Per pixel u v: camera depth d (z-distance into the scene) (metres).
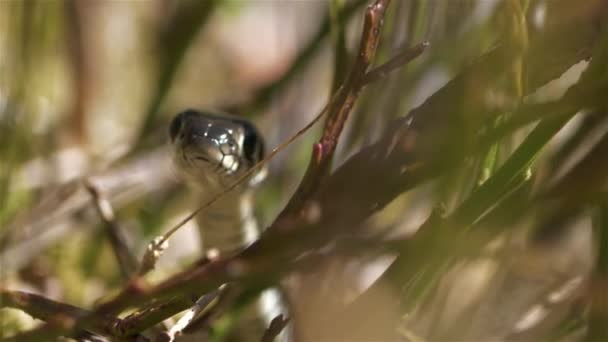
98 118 0.47
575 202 0.31
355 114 0.38
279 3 0.49
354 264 0.38
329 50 0.44
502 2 0.33
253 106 0.43
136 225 0.42
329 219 0.31
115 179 0.42
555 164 0.35
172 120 0.39
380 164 0.31
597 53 0.31
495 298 0.36
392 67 0.32
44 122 0.43
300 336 0.35
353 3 0.38
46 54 0.43
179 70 0.45
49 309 0.32
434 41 0.38
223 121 0.38
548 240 0.37
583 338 0.33
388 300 0.32
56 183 0.42
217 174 0.38
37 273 0.40
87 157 0.44
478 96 0.31
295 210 0.31
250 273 0.30
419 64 0.38
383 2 0.31
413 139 0.31
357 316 0.32
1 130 0.41
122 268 0.37
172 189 0.42
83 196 0.41
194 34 0.44
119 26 0.49
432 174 0.31
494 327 0.36
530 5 0.32
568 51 0.31
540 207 0.35
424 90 0.38
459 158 0.31
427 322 0.36
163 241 0.33
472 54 0.36
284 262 0.31
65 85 0.47
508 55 0.31
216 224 0.38
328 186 0.31
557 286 0.36
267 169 0.40
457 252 0.32
